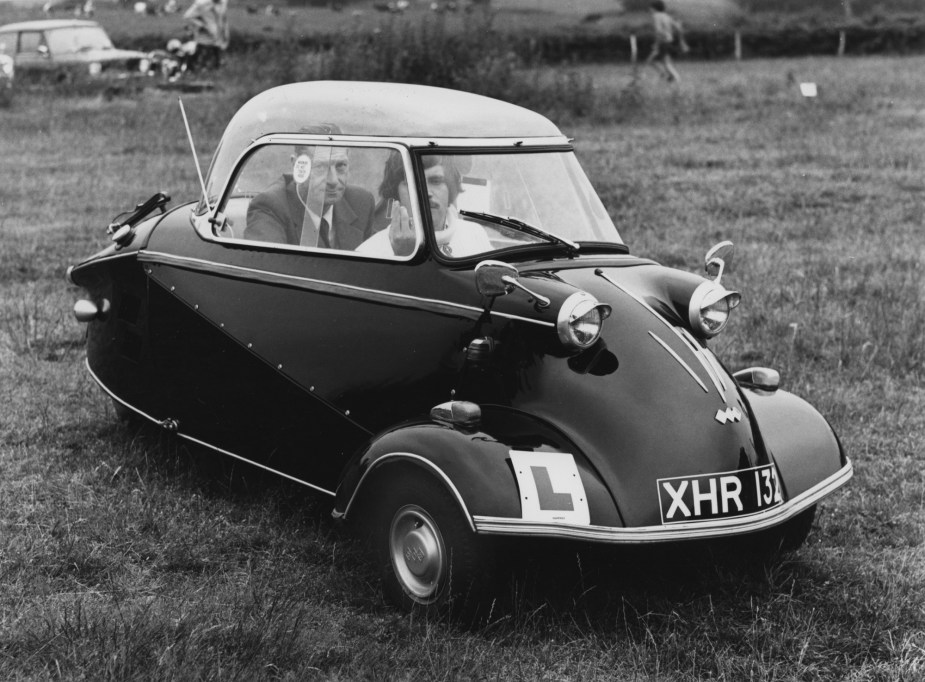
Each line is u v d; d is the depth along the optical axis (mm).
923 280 9617
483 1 30719
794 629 4246
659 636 4188
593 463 4129
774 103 21219
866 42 31703
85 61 23188
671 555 4684
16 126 18953
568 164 5238
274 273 4996
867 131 18000
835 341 8016
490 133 5004
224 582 4512
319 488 4914
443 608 4074
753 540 4809
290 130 5164
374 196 4793
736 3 34156
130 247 5699
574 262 4812
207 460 5703
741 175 14672
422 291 4574
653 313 4582
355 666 3844
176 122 18844
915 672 3947
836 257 10453
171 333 5434
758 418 4711
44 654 3789
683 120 19797
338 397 4762
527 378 4320
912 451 6223
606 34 30859
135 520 5008
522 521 3914
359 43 20484
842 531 5207
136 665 3672
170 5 36406
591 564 4582
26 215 12195
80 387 6836
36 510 5117
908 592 4574
